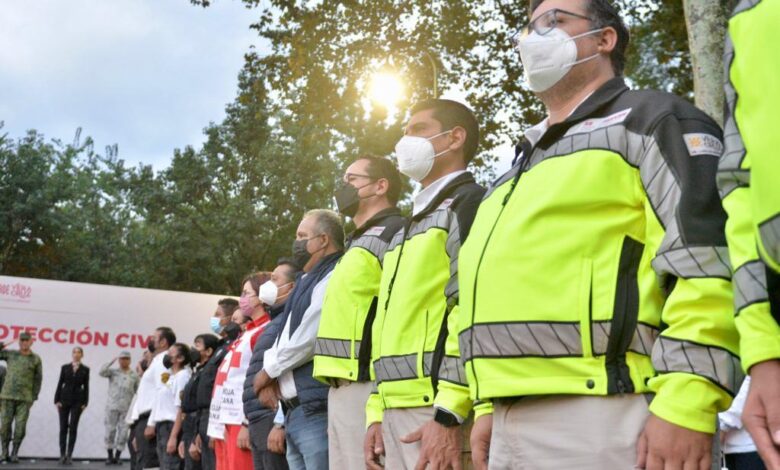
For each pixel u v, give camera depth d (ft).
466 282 8.30
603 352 7.25
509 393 7.56
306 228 18.57
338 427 14.26
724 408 6.34
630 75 58.34
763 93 5.08
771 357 5.09
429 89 56.75
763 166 5.03
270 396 18.26
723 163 5.59
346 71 56.80
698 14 29.50
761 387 5.09
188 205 112.27
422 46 56.59
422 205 12.55
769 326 5.16
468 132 12.96
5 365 55.88
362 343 14.16
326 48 56.44
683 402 6.27
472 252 8.35
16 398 54.95
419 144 12.77
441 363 10.44
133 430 44.24
